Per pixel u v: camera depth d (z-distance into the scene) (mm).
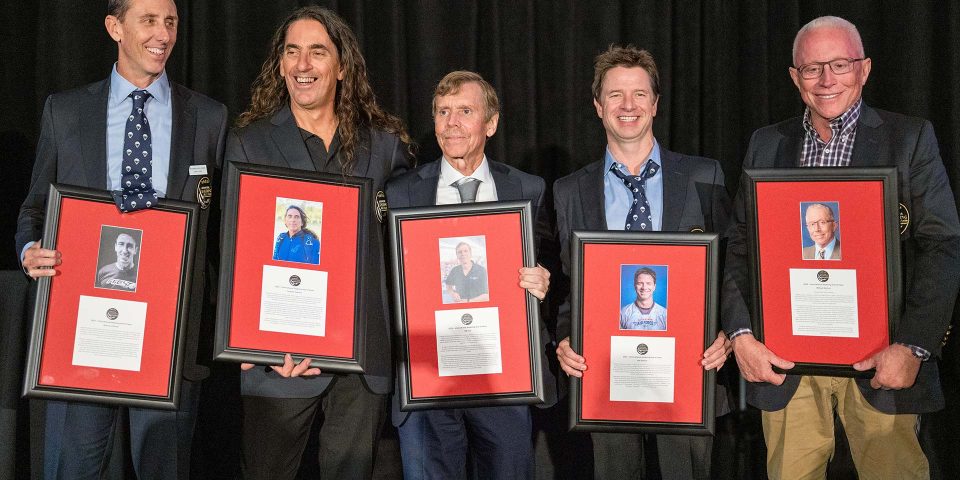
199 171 2795
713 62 3771
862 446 2766
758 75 3760
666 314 2748
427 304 2750
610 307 2756
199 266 2777
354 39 2877
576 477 3664
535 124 3807
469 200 2859
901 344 2586
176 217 2668
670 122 3801
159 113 2830
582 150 3828
